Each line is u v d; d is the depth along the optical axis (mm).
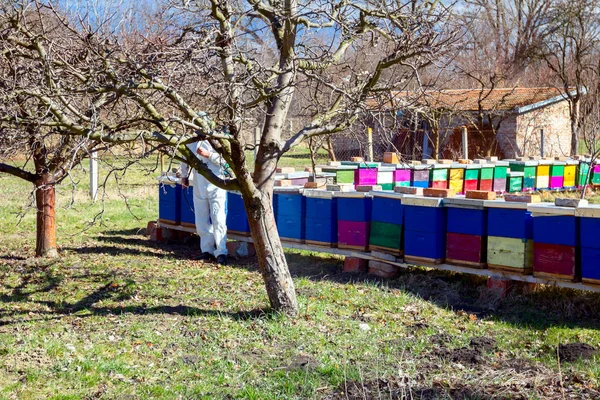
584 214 6492
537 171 16125
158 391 4781
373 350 5684
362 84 6633
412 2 6508
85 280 8250
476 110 20281
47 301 7355
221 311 6867
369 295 7453
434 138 19891
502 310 6984
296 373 5102
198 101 6535
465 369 5242
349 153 20984
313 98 6641
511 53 30594
